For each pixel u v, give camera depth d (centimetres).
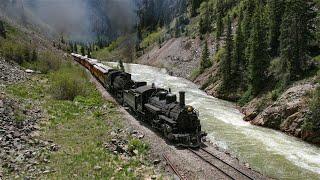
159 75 7056
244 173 1817
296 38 3553
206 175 1798
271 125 3122
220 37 6856
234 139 2691
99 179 1606
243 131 2942
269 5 4778
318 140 2650
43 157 1819
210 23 8262
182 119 2258
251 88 3988
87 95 3788
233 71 4616
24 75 4578
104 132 2400
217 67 5616
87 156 1895
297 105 2995
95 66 5347
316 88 2947
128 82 3400
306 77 3388
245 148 2478
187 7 12550
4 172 1569
